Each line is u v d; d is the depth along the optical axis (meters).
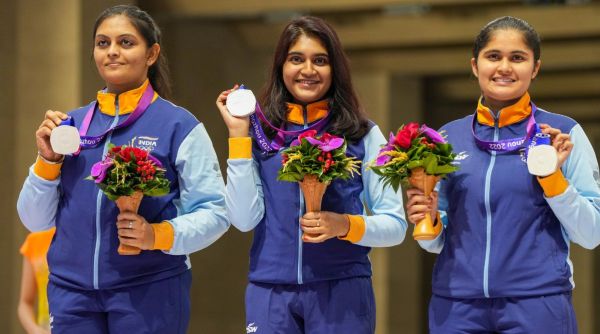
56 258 7.20
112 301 7.07
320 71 7.48
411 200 7.07
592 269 29.23
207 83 20.33
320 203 7.11
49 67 15.23
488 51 7.23
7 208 15.27
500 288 6.98
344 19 20.25
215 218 7.29
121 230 6.87
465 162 7.30
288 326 7.32
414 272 24.92
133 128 7.29
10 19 15.34
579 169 7.11
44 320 10.03
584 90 23.98
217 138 20.77
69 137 6.99
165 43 19.17
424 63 22.84
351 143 7.49
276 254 7.32
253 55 21.00
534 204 7.02
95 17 15.51
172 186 7.30
